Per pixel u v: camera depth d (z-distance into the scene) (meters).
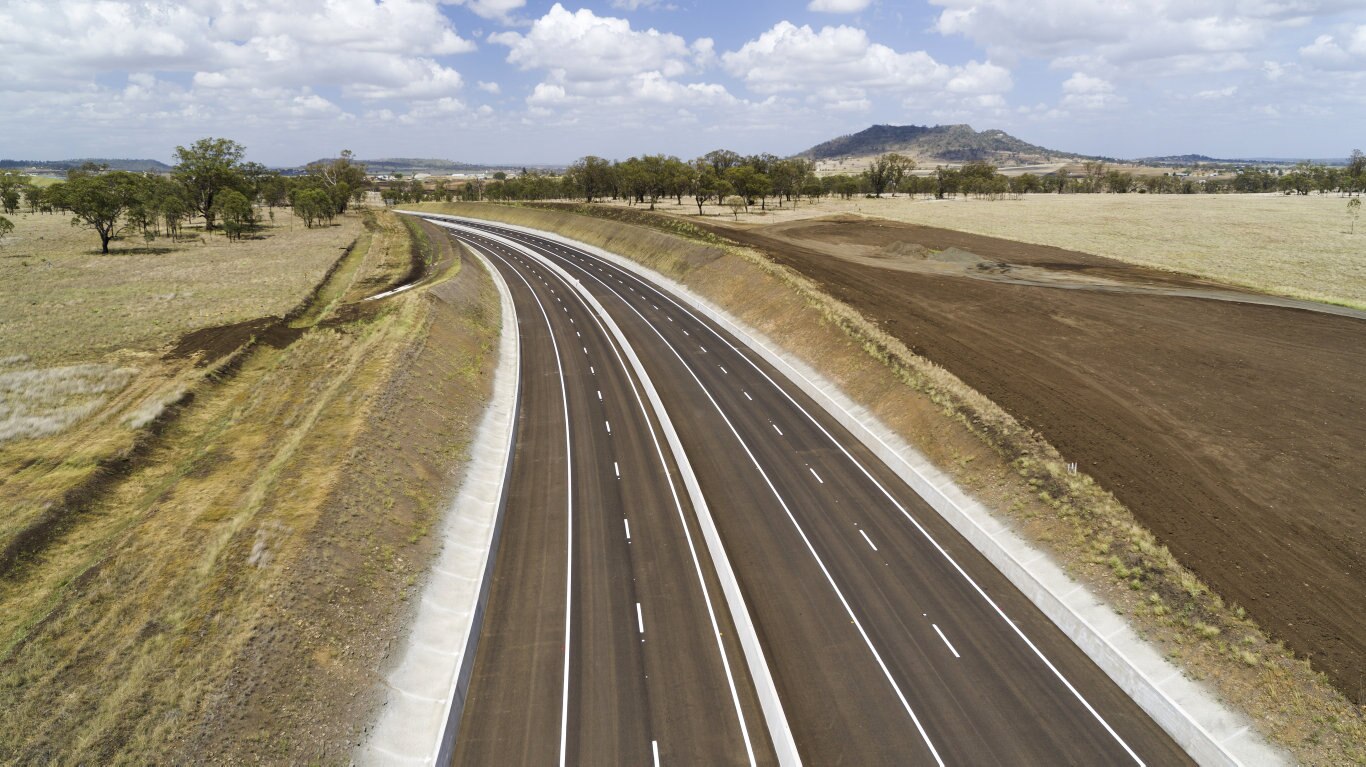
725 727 18.45
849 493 30.02
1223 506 25.25
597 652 21.20
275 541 22.00
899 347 41.56
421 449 30.78
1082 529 24.59
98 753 14.87
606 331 56.38
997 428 31.14
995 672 20.06
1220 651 19.23
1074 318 47.09
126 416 34.03
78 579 20.73
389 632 20.52
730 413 38.69
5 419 33.34
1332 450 28.08
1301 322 43.28
